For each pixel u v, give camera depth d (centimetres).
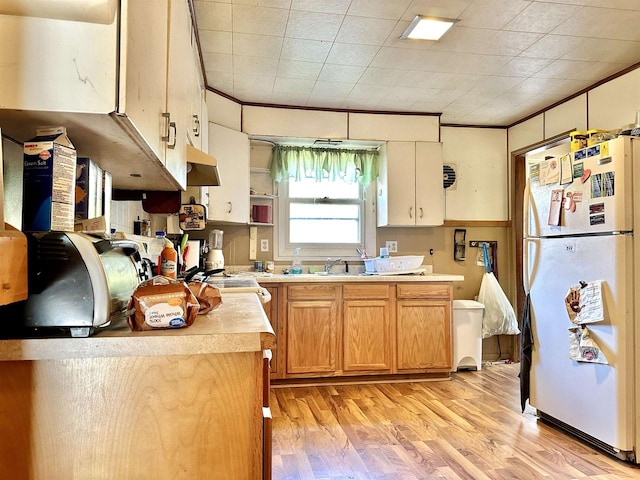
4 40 75
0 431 80
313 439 236
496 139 427
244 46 265
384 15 230
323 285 340
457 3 219
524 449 225
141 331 86
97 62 77
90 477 83
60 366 82
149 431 85
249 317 105
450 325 356
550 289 254
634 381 210
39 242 77
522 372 276
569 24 239
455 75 311
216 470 86
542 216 263
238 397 87
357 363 342
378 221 410
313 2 218
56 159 85
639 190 212
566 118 353
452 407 287
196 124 235
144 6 93
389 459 213
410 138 394
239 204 353
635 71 290
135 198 186
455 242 423
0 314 77
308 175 402
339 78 316
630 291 211
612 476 198
